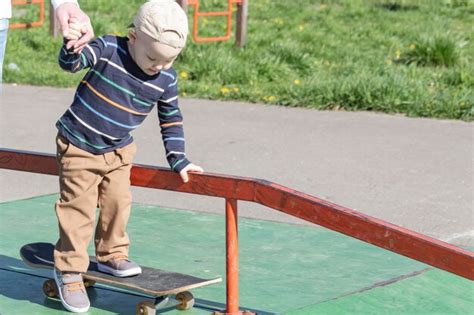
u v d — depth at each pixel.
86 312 6.55
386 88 14.85
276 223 9.14
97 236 6.52
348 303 6.89
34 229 8.83
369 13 25.36
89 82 6.06
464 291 7.25
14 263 7.73
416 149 12.23
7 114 14.54
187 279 6.40
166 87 6.11
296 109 14.91
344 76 16.50
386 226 5.41
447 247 5.24
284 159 11.73
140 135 13.11
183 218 9.31
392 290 7.19
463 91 14.96
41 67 18.62
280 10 25.73
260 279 7.42
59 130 6.20
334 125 13.70
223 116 14.34
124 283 6.31
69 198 6.27
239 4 20.11
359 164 11.48
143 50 5.85
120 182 6.30
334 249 8.30
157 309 6.42
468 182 10.69
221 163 11.51
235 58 18.69
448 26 23.31
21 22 23.41
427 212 9.52
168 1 5.98
